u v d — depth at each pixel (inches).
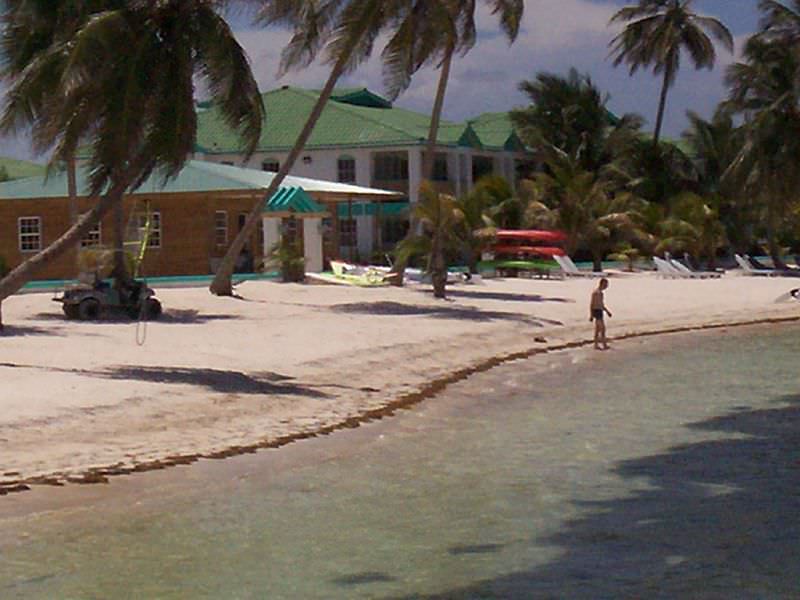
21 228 1780.3
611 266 2356.1
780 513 524.7
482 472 624.1
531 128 2851.9
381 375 959.0
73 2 1060.5
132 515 520.1
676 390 941.8
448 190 2564.0
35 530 494.9
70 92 848.3
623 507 542.6
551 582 427.2
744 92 2474.2
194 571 444.1
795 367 1085.1
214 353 984.9
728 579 425.1
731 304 1641.2
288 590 422.3
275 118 2647.6
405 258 1581.0
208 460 630.5
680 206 2378.2
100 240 1749.5
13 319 1182.3
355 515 530.3
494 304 1498.5
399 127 2546.8
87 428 669.3
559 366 1084.5
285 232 1748.3
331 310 1353.3
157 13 881.5
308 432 716.0
